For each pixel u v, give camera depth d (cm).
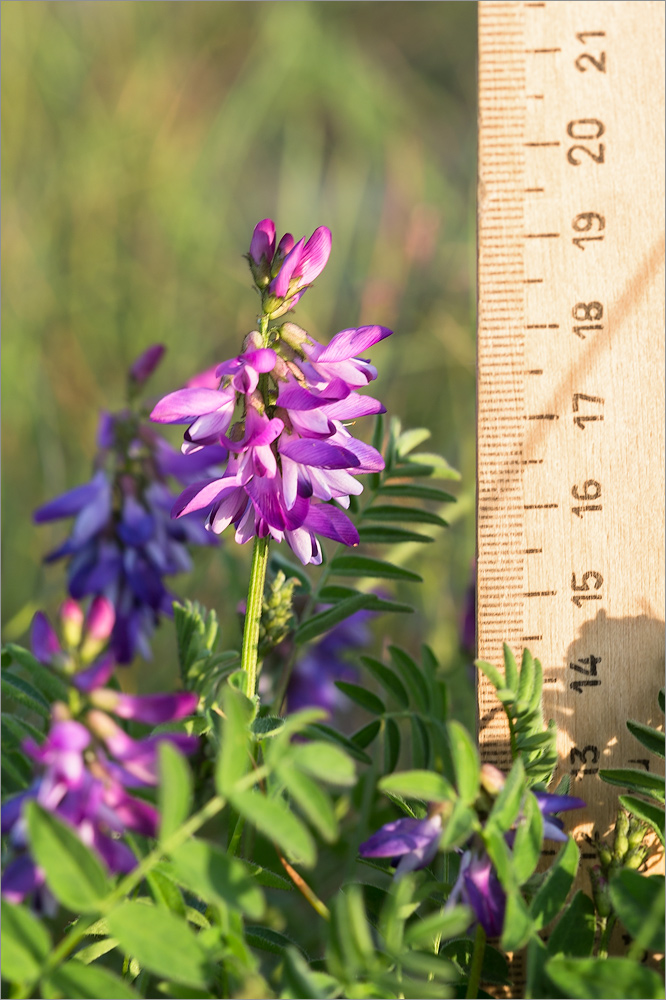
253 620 32
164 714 29
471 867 30
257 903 28
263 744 31
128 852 29
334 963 29
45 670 30
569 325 32
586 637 32
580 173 32
